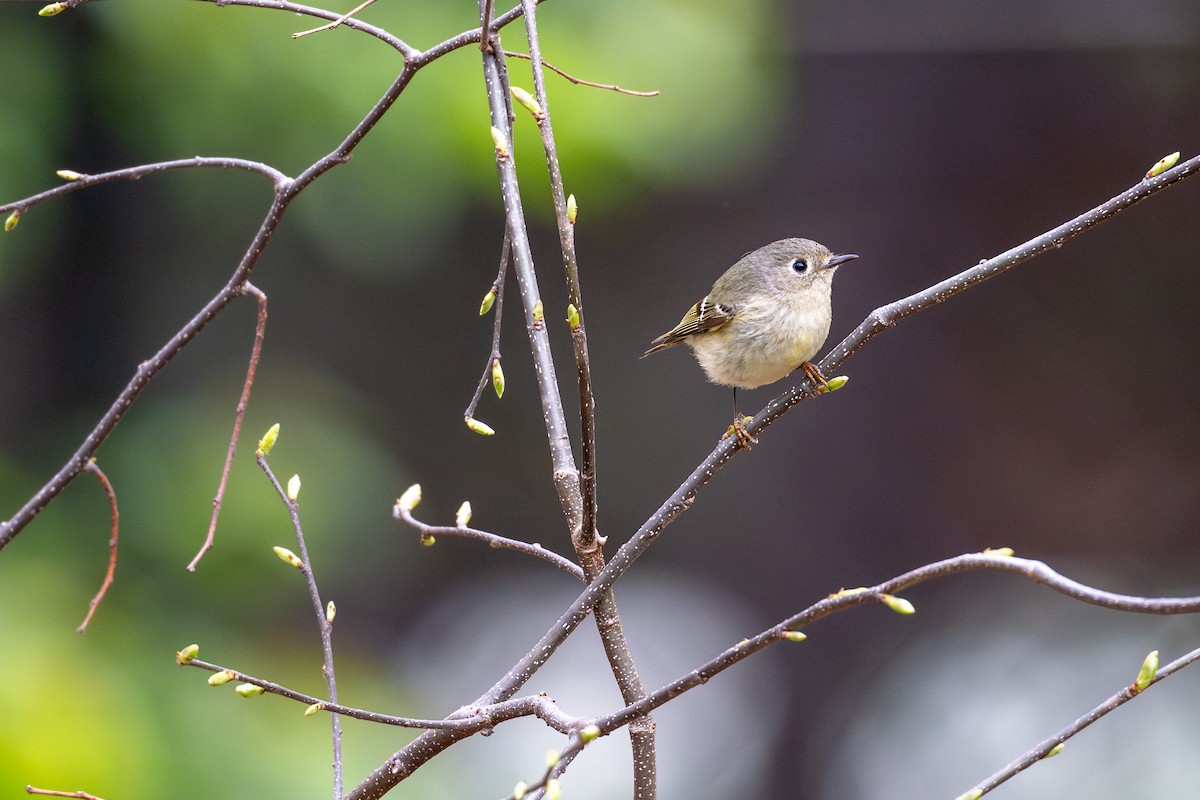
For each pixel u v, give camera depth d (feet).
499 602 47.91
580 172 28.99
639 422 45.78
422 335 42.73
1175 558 47.55
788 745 48.75
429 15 28.32
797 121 43.98
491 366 13.93
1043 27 43.83
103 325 36.09
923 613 48.62
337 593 43.11
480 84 27.99
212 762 24.31
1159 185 13.55
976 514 47.62
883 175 44.60
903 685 48.55
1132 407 46.55
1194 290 45.39
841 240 45.24
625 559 13.56
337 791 13.41
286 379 30.91
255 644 27.40
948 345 46.65
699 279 44.55
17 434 33.94
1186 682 47.01
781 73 41.37
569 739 11.39
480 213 40.65
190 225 35.91
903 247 45.57
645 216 43.34
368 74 27.73
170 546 27.02
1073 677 47.67
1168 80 44.04
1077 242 45.68
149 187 34.40
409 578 45.78
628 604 48.88
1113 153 45.01
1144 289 45.78
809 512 47.62
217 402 29.30
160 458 27.91
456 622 46.65
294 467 28.25
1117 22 43.68
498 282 14.05
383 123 27.76
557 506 45.93
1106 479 47.01
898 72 44.11
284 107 27.76
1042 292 46.24
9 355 34.55
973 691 48.03
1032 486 47.21
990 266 14.32
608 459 45.88
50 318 35.29
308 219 29.17
